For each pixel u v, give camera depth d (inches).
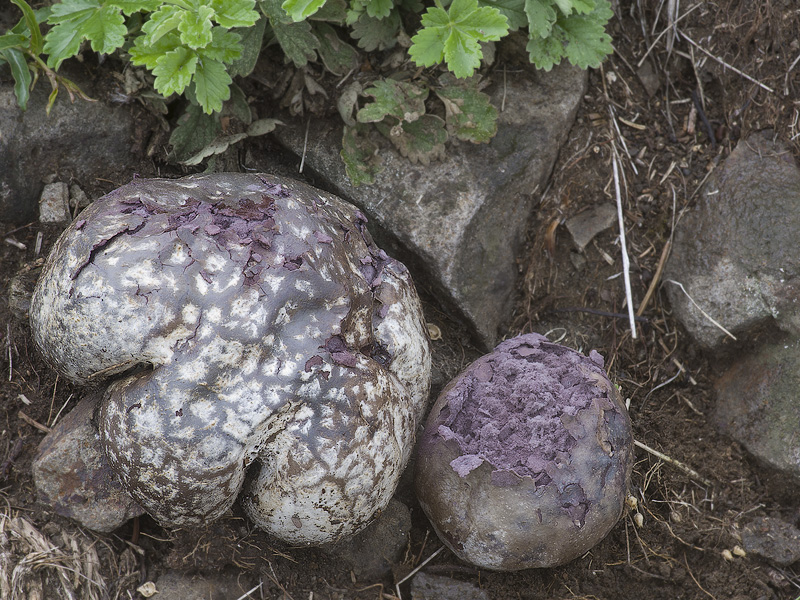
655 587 23.0
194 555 22.1
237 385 20.3
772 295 23.5
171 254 20.5
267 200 21.2
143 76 23.2
